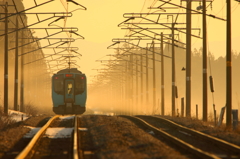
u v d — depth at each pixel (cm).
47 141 5144
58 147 4597
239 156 3712
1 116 9162
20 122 8100
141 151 4078
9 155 4031
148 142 4584
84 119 9475
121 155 3725
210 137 4794
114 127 6788
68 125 7744
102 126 7000
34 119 8919
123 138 5197
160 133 5638
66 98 12731
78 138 5397
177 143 4512
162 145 4416
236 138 5066
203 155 3516
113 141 4859
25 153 3794
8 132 6012
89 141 5284
